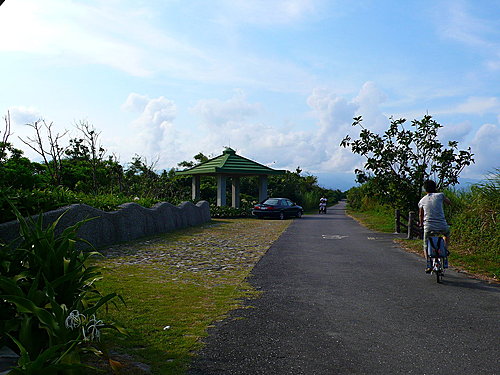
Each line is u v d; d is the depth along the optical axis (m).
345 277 8.27
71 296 3.93
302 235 16.25
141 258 10.27
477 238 11.62
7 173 14.62
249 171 29.22
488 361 4.20
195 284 7.51
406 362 4.15
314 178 59.56
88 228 11.43
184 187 35.78
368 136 18.31
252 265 9.50
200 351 4.36
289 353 4.34
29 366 2.86
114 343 4.50
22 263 4.07
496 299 6.66
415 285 7.63
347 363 4.11
